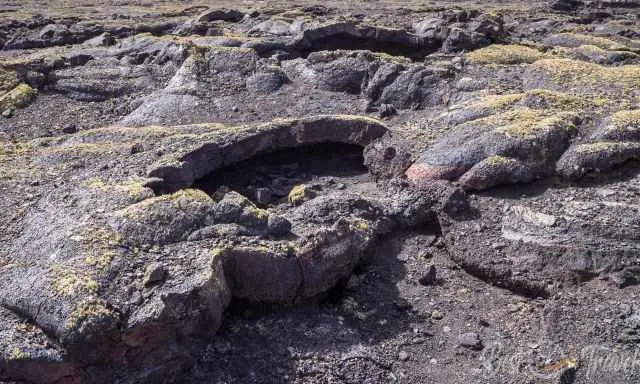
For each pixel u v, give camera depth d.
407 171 6.26
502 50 9.09
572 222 5.20
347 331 4.58
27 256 4.45
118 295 3.99
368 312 4.82
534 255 5.10
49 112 8.72
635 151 5.66
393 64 8.29
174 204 4.82
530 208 5.47
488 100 6.98
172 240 4.55
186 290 4.03
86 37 12.48
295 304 4.78
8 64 9.46
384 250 5.57
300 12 14.12
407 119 7.52
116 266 4.19
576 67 7.79
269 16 13.30
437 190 5.84
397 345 4.50
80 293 3.90
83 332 3.72
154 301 3.97
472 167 5.84
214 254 4.38
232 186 6.37
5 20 13.56
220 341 4.36
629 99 6.76
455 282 5.21
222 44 10.07
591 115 6.38
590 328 4.35
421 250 5.60
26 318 3.94
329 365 4.24
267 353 4.30
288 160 6.89
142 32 12.92
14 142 7.41
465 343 4.52
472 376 4.25
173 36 11.39
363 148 6.96
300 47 9.93
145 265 4.25
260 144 6.56
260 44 9.85
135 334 3.87
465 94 7.58
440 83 7.91
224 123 7.46
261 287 4.63
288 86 8.54
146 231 4.56
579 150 5.72
